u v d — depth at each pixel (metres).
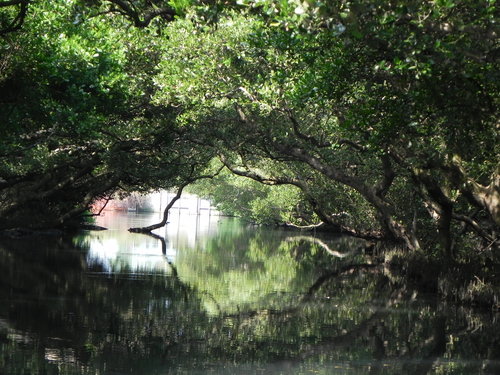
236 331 18.22
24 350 14.81
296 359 15.46
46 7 21.12
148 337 16.84
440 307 23.86
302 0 11.28
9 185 37.59
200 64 28.75
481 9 13.33
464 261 29.67
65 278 26.50
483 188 20.33
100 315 19.25
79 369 13.58
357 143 32.28
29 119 27.52
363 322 20.38
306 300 24.38
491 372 14.82
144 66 33.50
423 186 29.67
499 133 18.52
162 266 33.03
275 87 27.86
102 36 23.77
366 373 14.41
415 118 18.36
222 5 13.41
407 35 13.95
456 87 17.27
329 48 17.64
